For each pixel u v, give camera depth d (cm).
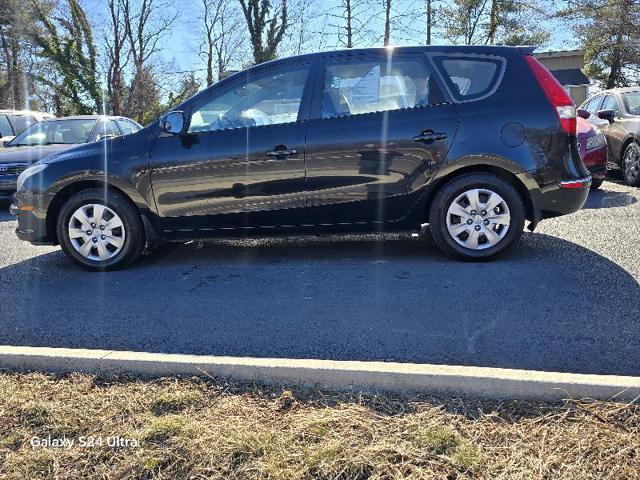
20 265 542
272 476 206
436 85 460
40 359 295
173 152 478
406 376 259
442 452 214
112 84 2878
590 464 207
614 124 912
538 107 448
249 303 407
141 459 220
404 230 480
